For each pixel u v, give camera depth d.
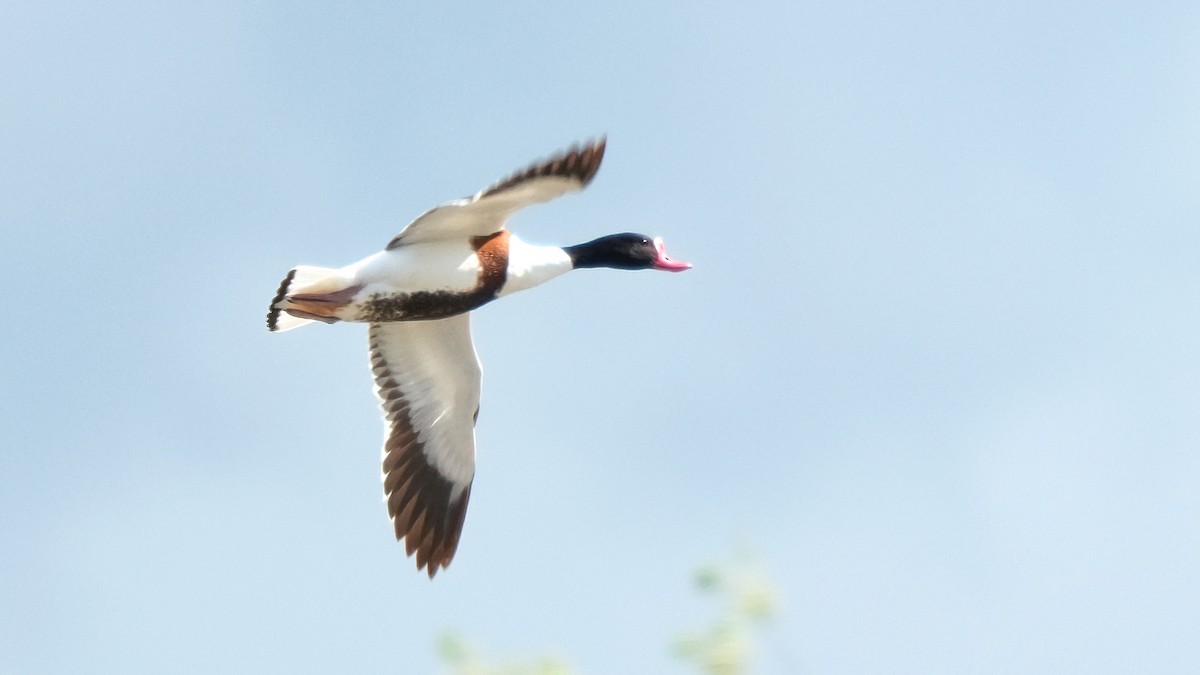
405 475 14.08
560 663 5.95
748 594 6.00
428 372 13.90
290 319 12.77
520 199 11.52
